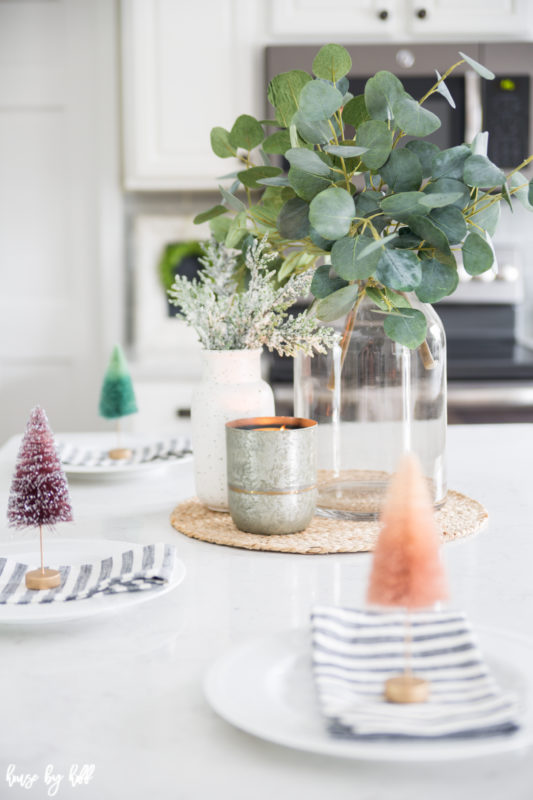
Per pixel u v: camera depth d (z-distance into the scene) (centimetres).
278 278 121
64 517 87
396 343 109
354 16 282
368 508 113
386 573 60
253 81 287
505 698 58
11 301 326
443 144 281
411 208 100
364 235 104
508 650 69
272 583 91
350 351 110
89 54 317
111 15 314
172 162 292
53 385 328
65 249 326
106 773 56
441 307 321
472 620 80
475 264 104
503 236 327
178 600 87
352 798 53
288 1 282
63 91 319
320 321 111
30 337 327
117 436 166
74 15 315
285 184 109
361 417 111
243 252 121
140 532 111
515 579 92
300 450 105
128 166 294
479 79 278
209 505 119
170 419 286
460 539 108
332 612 70
